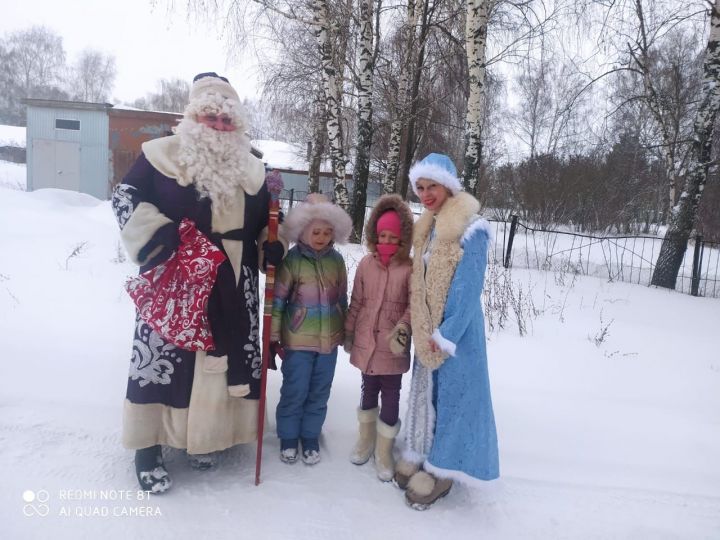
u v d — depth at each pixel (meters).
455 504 2.40
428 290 2.27
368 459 2.70
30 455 2.47
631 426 3.14
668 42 11.48
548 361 4.14
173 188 2.23
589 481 2.61
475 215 2.27
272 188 2.44
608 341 4.80
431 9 11.27
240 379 2.32
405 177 14.27
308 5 9.62
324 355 2.61
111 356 3.50
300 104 13.33
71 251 6.93
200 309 2.17
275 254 2.42
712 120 7.87
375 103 12.95
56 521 2.06
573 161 16.81
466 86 11.64
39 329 3.88
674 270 8.02
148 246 2.14
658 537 2.24
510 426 3.06
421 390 2.41
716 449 2.93
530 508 2.39
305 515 2.23
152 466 2.30
